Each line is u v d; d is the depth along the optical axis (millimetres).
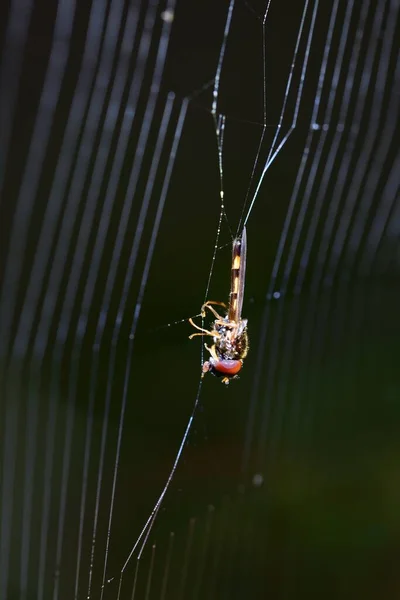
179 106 168
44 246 152
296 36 164
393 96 179
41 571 156
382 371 213
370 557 179
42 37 157
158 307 170
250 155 166
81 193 154
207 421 173
